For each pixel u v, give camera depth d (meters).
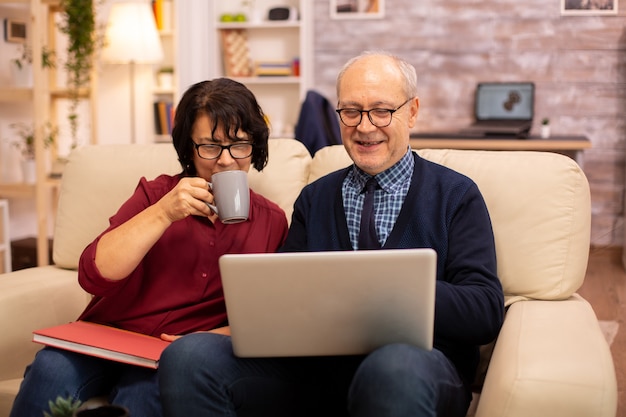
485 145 4.71
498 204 1.81
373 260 1.33
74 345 1.61
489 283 1.61
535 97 5.42
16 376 1.90
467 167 1.88
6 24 4.79
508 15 5.38
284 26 5.54
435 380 1.40
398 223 1.72
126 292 1.80
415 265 1.33
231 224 1.85
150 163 2.14
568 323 1.56
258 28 5.70
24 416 1.58
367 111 1.71
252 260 1.36
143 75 5.30
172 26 5.24
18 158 4.93
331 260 1.34
